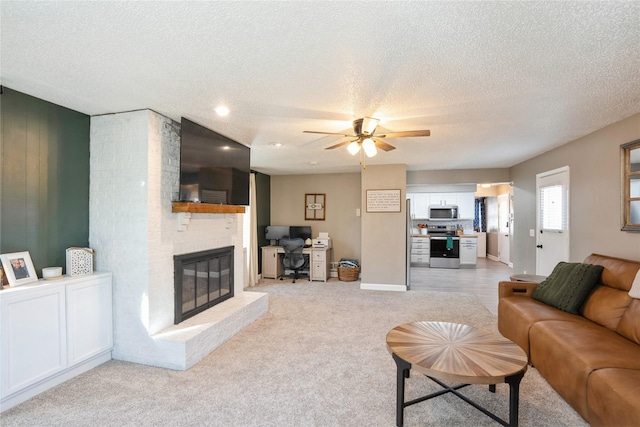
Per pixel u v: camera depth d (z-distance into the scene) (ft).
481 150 14.87
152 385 8.07
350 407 7.23
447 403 7.43
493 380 5.71
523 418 6.84
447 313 14.20
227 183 12.25
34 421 6.63
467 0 4.55
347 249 23.20
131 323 9.31
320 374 8.70
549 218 14.87
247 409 7.12
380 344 10.75
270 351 10.13
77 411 6.98
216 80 7.33
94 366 9.00
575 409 6.88
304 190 23.80
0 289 7.16
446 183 20.99
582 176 12.26
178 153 10.47
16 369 7.11
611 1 4.57
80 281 8.51
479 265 28.50
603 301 8.75
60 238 8.93
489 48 5.91
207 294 11.89
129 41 5.69
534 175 16.57
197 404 7.29
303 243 20.22
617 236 10.34
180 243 10.45
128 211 9.30
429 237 27.71
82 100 8.55
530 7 4.73
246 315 12.30
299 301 16.12
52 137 8.73
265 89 7.84
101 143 9.61
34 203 8.32
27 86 7.64
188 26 5.22
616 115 9.72
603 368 6.19
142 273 9.18
